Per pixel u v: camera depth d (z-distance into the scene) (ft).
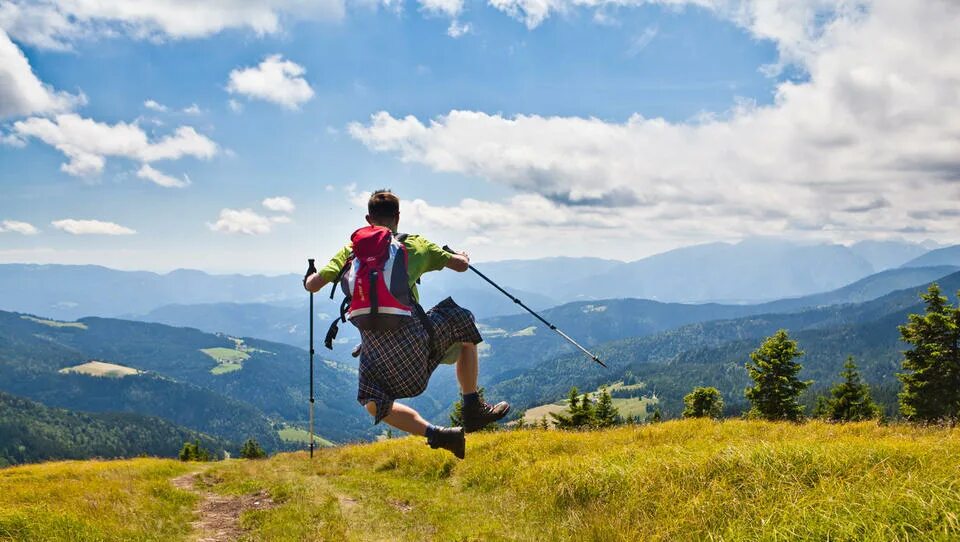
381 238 11.29
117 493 37.37
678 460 27.89
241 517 33.86
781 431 50.85
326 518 32.04
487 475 41.52
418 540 27.12
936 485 15.74
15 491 38.65
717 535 18.89
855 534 14.88
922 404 112.37
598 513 25.96
